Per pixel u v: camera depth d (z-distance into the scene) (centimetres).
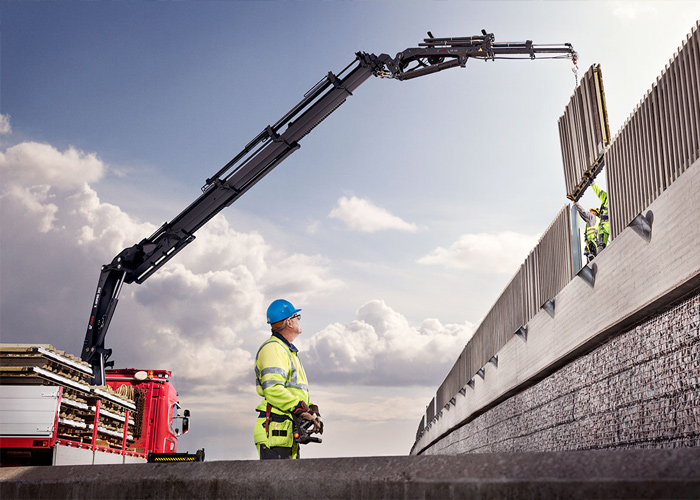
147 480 344
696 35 472
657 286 489
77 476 365
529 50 2012
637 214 568
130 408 1563
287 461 325
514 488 257
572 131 779
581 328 667
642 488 239
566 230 766
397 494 281
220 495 325
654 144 538
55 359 1166
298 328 523
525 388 963
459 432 1667
